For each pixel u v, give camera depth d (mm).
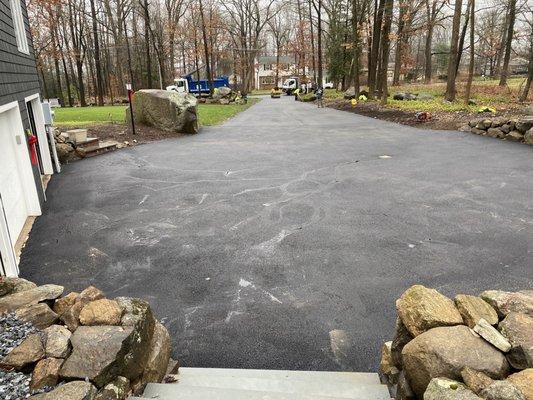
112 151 12695
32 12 34906
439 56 52062
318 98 31453
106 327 2523
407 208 6828
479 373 1957
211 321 3953
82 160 11445
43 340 2387
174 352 3535
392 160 10398
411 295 2662
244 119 21797
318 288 4469
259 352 3512
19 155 6762
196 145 13617
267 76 78312
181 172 9805
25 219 6824
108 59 48281
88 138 12297
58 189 8664
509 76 41812
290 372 3131
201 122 20031
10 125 6594
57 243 5898
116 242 5844
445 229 5934
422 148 11828
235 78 58094
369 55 31438
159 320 3988
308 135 15250
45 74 46188
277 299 4285
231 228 6191
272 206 7105
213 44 49906
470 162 9906
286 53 67438
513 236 5637
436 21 25266
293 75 70625
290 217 6562
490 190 7660
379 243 5531
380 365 3078
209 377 2984
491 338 2160
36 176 7469
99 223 6609
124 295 4457
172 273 4902
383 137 14109
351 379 3014
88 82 53656
